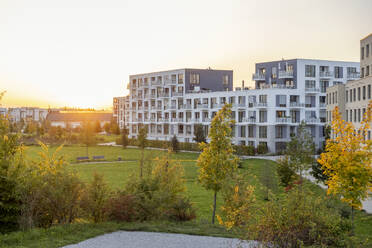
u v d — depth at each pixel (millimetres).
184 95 90625
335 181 18828
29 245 14039
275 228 12297
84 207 17641
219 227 18188
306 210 12531
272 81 81000
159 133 99062
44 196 16734
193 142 85500
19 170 16719
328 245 12469
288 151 36031
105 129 173500
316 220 12508
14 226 16516
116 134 152875
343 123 19812
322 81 77438
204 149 21828
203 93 85562
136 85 106000
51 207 17016
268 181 34000
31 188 16609
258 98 75062
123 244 14625
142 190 20094
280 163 36812
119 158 62344
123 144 89625
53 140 103125
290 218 12289
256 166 52688
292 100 74375
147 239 15422
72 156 68500
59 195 16906
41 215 17031
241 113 78312
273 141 72688
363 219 22766
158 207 19391
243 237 13977
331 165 19078
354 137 18641
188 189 35344
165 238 15617
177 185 22234
